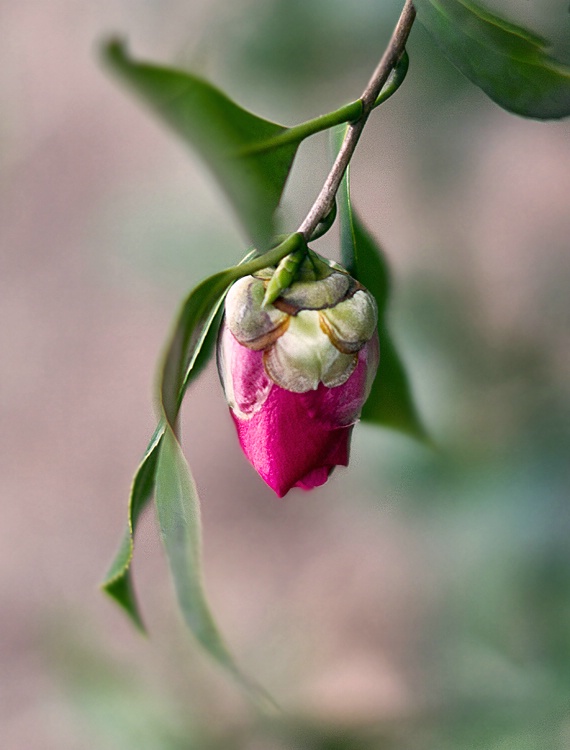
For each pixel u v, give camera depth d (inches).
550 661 27.0
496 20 16.9
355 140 17.0
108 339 66.2
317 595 48.0
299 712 32.6
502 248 36.5
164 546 16.4
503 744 26.4
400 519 30.9
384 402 18.8
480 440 28.4
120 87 15.4
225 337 17.5
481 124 30.1
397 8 26.0
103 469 63.0
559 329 29.9
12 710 50.7
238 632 49.6
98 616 43.7
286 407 17.3
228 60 27.5
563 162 39.1
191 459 58.5
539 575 27.7
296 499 54.0
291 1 26.7
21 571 58.9
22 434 64.8
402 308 28.6
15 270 68.4
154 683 31.1
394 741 28.3
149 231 31.0
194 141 15.7
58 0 71.7
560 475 27.8
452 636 28.7
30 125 70.7
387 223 30.2
